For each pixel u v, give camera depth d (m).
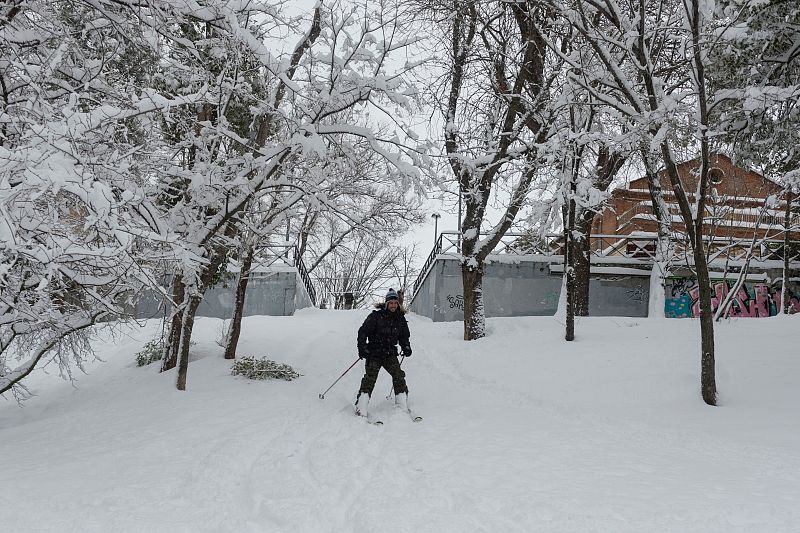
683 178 17.53
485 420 7.84
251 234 10.70
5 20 6.65
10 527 3.92
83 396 10.89
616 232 26.03
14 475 5.26
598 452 6.16
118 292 7.28
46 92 6.68
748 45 8.94
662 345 11.11
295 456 5.98
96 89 7.49
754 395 8.36
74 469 5.49
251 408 8.29
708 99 9.27
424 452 6.08
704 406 8.34
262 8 8.38
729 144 10.36
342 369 12.23
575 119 13.21
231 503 4.62
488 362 11.92
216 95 8.22
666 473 5.34
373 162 10.33
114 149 6.82
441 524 4.02
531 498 4.50
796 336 10.82
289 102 9.01
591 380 9.89
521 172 15.02
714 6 8.80
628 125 9.56
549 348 12.10
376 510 4.30
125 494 4.72
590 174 14.71
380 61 8.48
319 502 4.54
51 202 6.02
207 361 12.41
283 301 24.38
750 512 4.21
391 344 8.45
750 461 5.84
